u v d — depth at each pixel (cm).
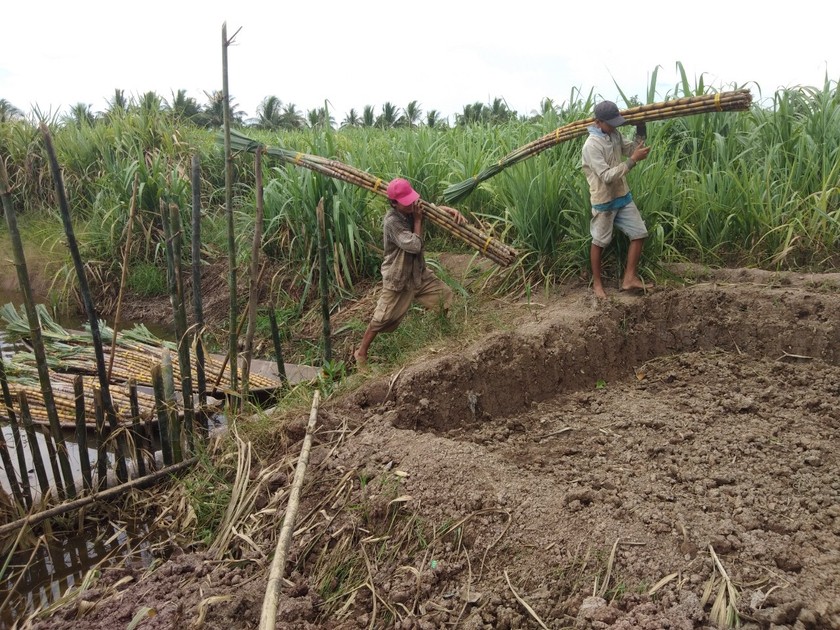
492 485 376
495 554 340
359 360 567
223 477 452
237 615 325
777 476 380
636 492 371
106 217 984
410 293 554
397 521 373
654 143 684
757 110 738
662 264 620
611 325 567
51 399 429
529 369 523
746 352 554
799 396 478
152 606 338
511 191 675
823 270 599
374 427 448
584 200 613
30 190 1207
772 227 623
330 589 350
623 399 511
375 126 1321
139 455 469
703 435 436
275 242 847
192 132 1225
